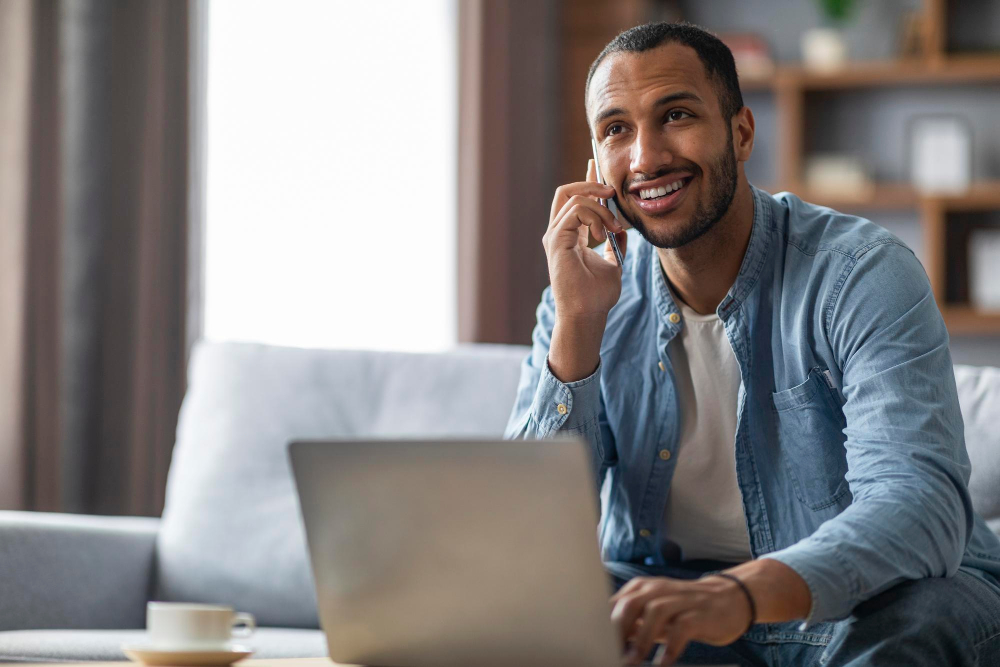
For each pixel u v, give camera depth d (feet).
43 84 9.42
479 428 7.04
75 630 6.42
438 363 7.29
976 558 4.71
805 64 16.01
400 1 12.85
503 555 3.33
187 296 10.25
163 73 10.23
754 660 4.96
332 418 7.23
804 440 4.95
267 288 11.48
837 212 5.24
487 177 13.43
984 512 5.95
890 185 15.88
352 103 12.36
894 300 4.63
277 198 11.62
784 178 15.67
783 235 5.19
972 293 15.46
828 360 4.86
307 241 11.85
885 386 4.42
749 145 5.24
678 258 5.14
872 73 15.43
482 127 13.39
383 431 7.15
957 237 15.67
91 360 9.96
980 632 3.95
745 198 5.17
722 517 5.21
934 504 4.00
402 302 12.70
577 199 5.16
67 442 9.82
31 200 9.20
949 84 15.76
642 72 4.94
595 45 15.64
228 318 11.14
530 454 3.22
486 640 3.43
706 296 5.24
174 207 10.25
